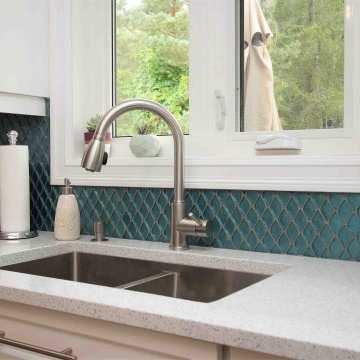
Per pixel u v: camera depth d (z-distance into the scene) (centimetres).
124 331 87
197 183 147
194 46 158
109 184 165
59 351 96
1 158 166
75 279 157
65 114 177
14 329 103
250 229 140
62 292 94
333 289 97
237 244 142
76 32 180
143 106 138
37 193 185
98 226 159
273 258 129
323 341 67
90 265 154
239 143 153
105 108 186
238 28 156
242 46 156
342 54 141
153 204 158
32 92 173
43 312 98
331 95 142
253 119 154
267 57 153
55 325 96
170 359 82
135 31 184
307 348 67
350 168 125
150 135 164
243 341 72
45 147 183
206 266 133
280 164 134
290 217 134
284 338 69
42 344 98
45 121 183
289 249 134
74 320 93
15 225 166
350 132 135
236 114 155
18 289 98
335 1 142
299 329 72
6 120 196
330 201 129
